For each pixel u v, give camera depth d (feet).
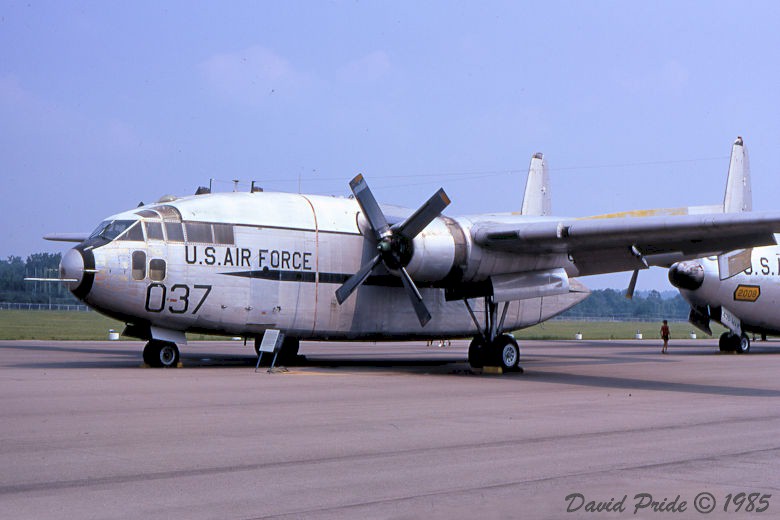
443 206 73.46
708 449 35.94
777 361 103.55
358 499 26.96
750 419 45.62
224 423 42.11
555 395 57.98
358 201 77.97
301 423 42.52
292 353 88.89
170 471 30.68
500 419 44.86
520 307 95.04
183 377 67.56
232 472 30.66
